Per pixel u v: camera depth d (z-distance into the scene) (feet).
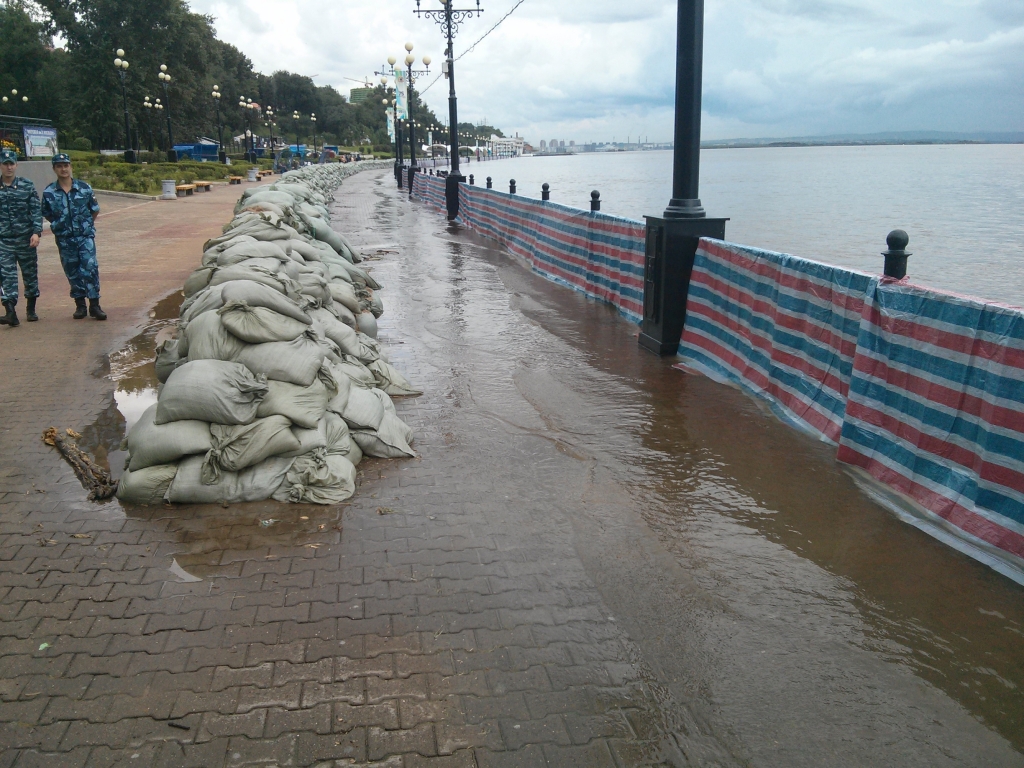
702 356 22.11
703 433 16.67
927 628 9.80
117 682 8.54
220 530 12.09
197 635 9.39
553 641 9.41
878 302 14.29
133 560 11.14
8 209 25.25
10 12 233.96
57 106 229.86
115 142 206.59
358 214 75.31
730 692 8.60
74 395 18.74
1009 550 11.20
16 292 25.88
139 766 7.38
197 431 13.14
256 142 295.28
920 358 13.19
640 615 10.00
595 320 28.45
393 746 7.68
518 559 11.34
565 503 13.21
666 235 22.48
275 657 9.00
